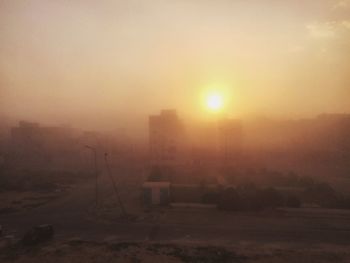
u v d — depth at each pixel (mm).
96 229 26703
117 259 20219
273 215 30125
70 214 31688
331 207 32875
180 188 40469
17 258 20578
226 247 22281
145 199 34594
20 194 41469
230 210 31859
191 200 35875
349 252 21500
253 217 29641
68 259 20203
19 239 24438
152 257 20516
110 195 40438
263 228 26500
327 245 22859
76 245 22578
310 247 22453
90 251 21469
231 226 27062
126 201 36719
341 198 34750
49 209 33875
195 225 27391
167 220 28891
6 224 28562
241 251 21562
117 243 22984
